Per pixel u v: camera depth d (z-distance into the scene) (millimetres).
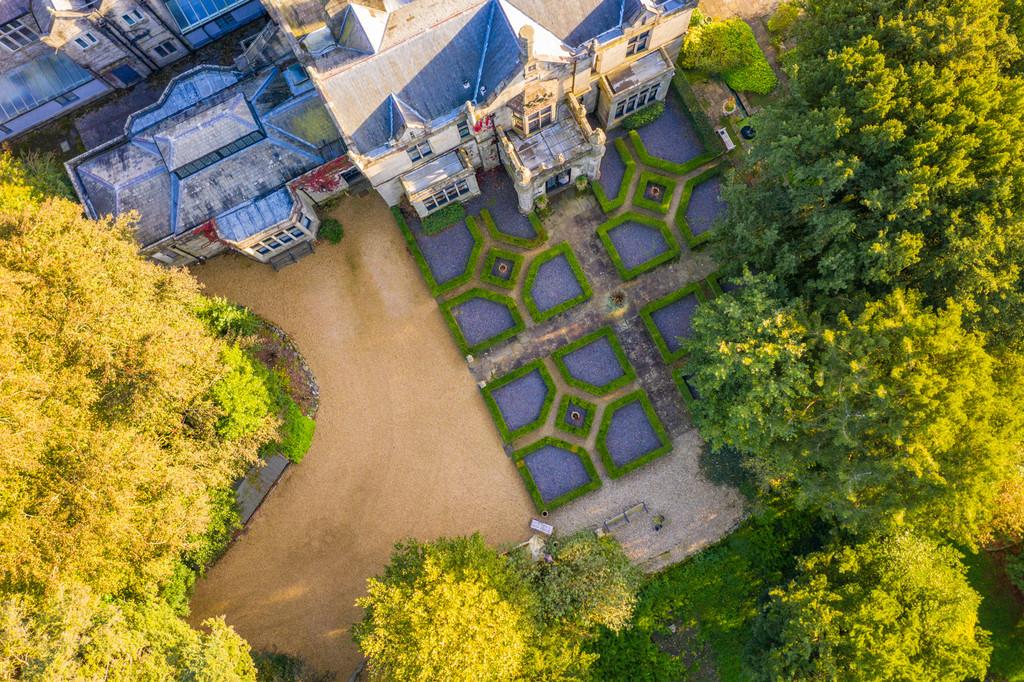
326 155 64125
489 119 59000
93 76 69438
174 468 51500
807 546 60875
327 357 66750
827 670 48531
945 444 43438
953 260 45625
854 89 47375
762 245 52531
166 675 49219
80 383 49156
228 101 62031
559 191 68000
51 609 46844
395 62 54406
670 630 61750
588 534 58312
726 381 52281
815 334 48125
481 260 67250
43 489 48031
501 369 65750
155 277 55219
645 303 65812
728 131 68062
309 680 61000
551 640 53812
